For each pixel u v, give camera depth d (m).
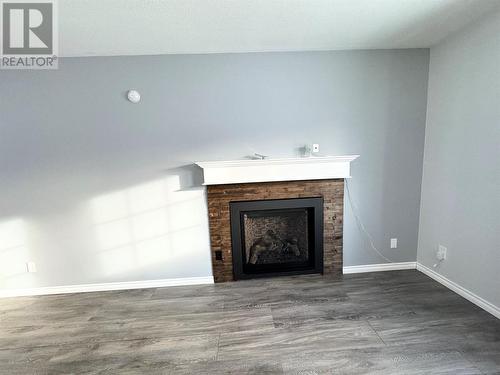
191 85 2.68
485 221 2.19
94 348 2.00
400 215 2.99
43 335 2.18
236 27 2.14
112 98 2.64
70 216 2.76
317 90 2.75
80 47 2.38
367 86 2.77
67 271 2.84
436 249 2.76
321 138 2.81
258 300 2.55
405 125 2.84
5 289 2.81
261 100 2.73
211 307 2.47
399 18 2.09
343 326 2.12
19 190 2.69
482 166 2.19
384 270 3.07
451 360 1.74
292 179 2.76
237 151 2.78
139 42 2.33
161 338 2.08
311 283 2.83
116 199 2.77
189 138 2.74
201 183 2.80
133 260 2.87
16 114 2.59
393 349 1.85
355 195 2.93
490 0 1.86
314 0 1.79
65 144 2.66
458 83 2.38
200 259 2.92
